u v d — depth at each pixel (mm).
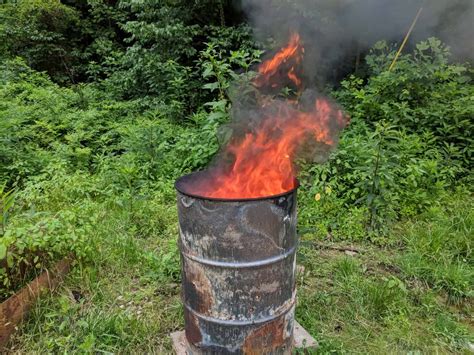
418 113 4996
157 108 6285
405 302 2607
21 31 7789
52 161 4570
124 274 2873
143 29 6613
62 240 2676
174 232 3459
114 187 4090
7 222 2760
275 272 1831
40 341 2264
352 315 2518
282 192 1954
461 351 2303
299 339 2244
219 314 1844
